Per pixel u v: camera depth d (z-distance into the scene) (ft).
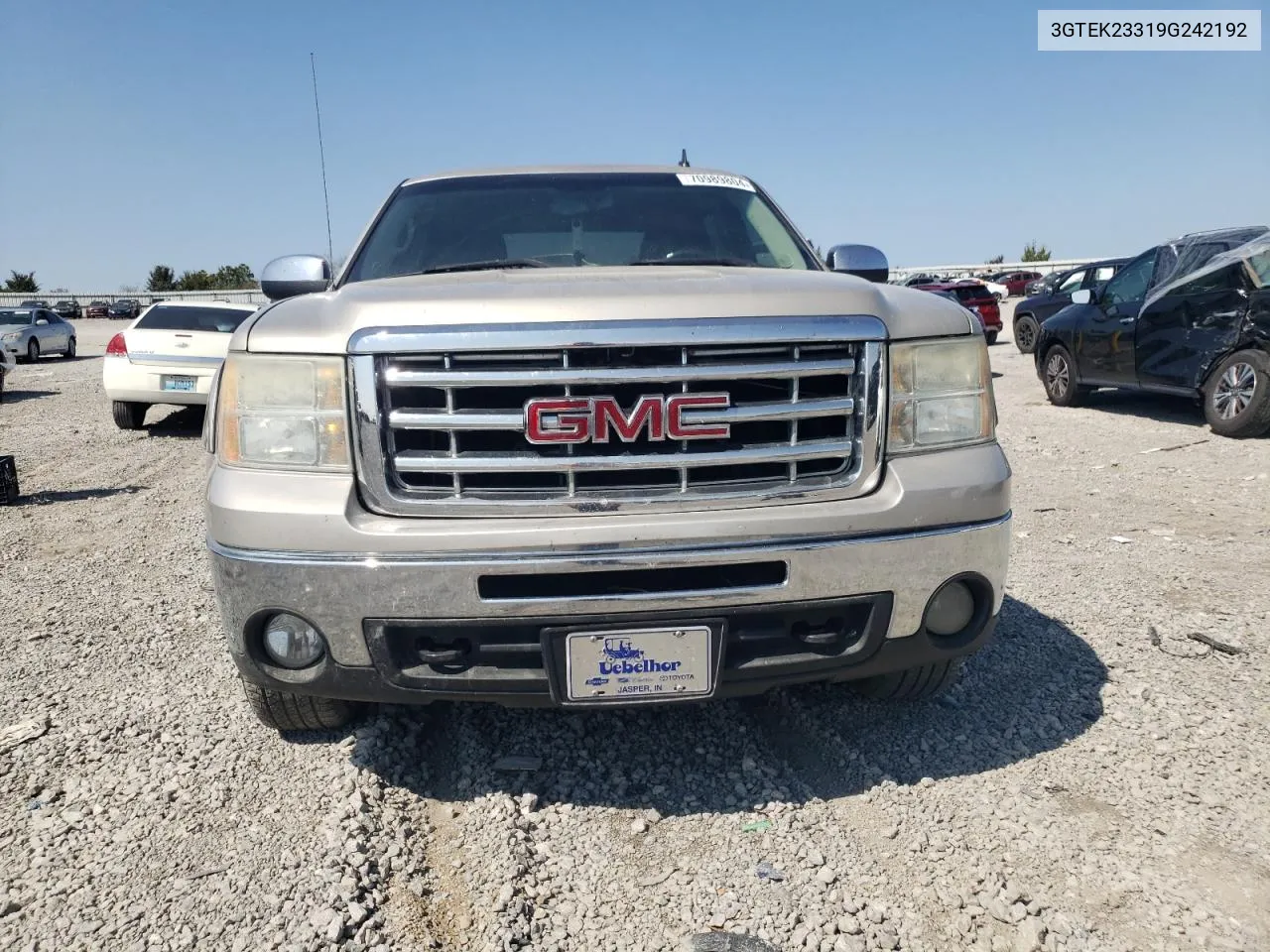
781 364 7.98
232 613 8.07
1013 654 12.04
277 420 8.01
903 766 9.43
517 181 12.98
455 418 7.72
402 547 7.63
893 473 8.26
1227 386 27.40
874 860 7.96
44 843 8.25
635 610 7.74
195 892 7.54
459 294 7.97
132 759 9.70
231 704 10.95
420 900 7.52
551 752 9.80
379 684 8.03
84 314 197.98
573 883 7.76
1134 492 21.40
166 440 33.22
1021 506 20.26
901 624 8.29
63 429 36.35
